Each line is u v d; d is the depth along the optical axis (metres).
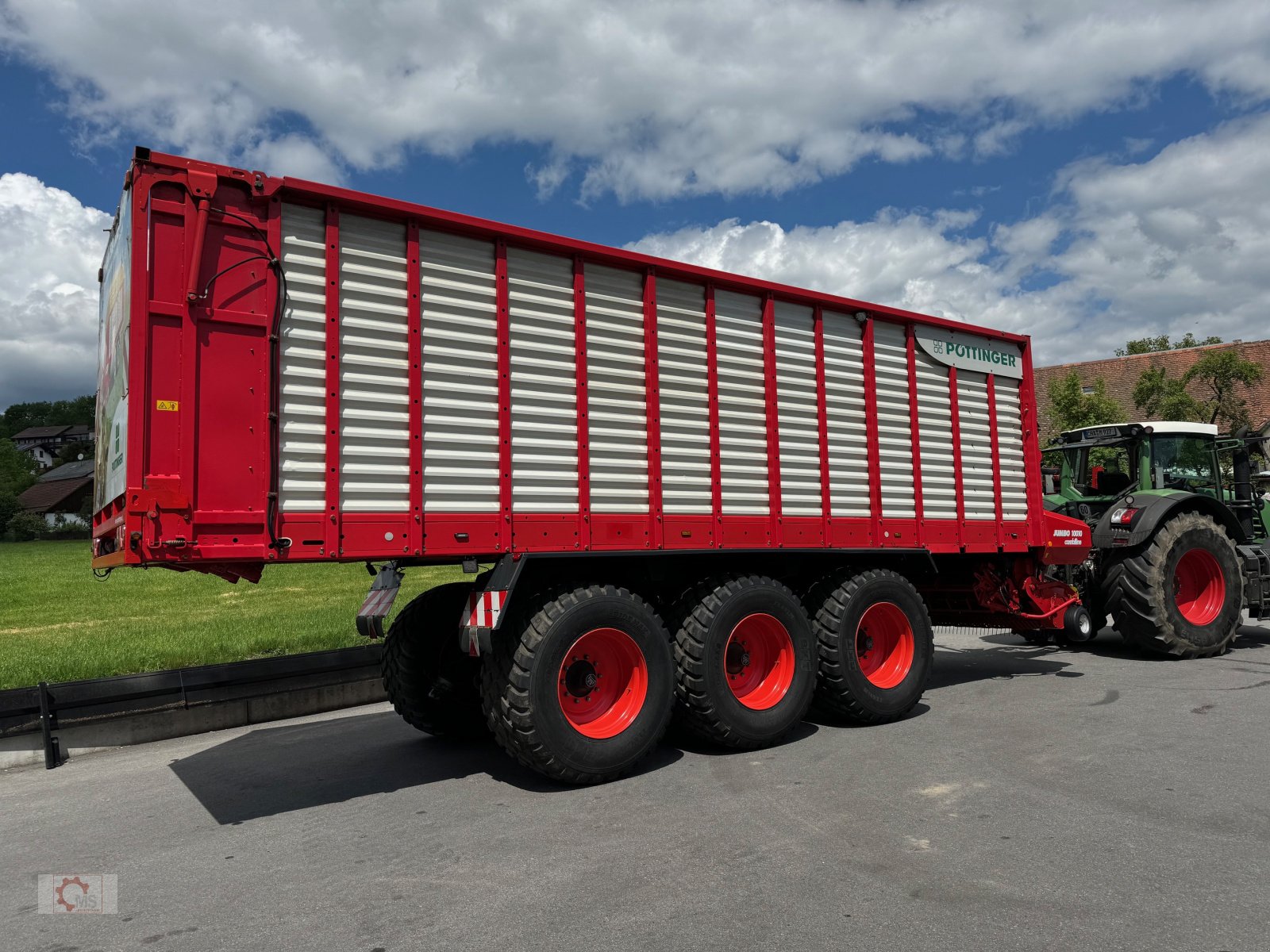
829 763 5.16
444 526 4.59
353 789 4.98
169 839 4.20
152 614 12.70
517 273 4.97
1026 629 8.21
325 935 3.06
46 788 5.28
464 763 5.51
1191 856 3.55
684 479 5.53
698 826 4.09
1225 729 5.64
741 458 5.82
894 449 6.69
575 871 3.56
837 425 6.35
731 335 5.87
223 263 4.11
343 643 9.15
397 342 4.54
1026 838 3.79
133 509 3.83
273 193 4.22
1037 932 2.92
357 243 4.48
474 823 4.25
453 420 4.67
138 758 5.94
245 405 4.11
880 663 6.41
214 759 5.82
